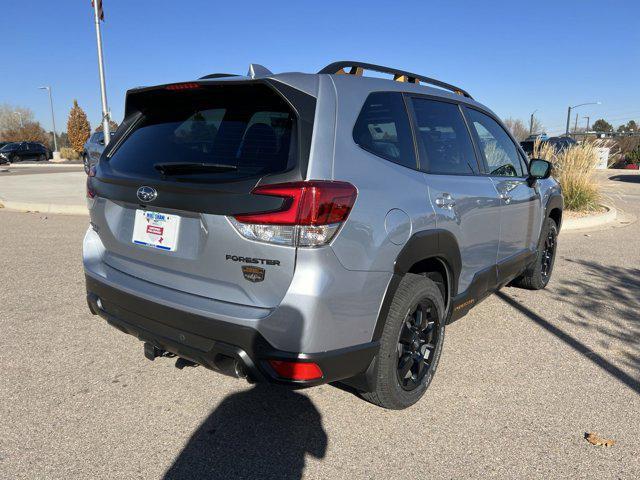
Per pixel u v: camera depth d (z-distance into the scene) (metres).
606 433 2.87
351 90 2.75
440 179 3.17
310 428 2.88
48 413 2.96
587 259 7.05
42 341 3.93
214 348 2.46
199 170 2.53
